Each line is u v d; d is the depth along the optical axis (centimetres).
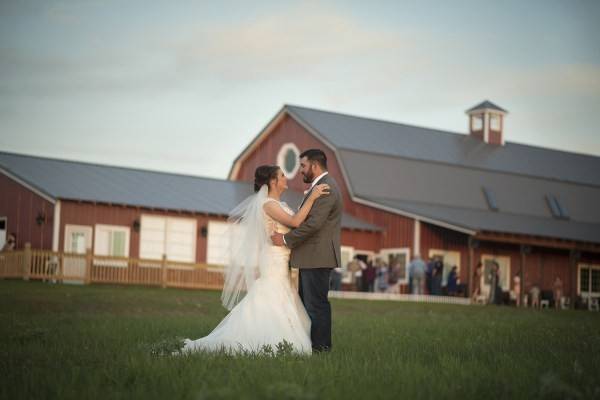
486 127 5044
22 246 3456
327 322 989
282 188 1038
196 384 684
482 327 1559
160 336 1194
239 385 682
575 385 736
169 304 2247
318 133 4384
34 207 3428
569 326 1714
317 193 978
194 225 3638
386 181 4266
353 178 4188
